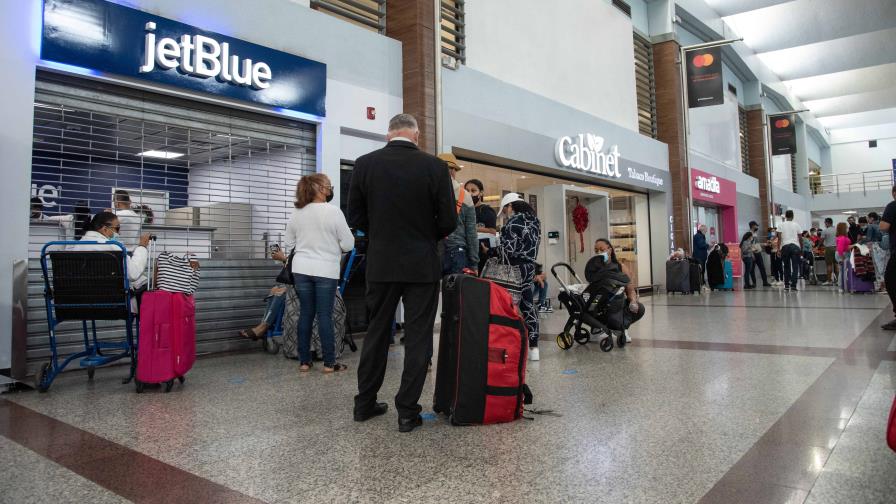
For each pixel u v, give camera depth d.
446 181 2.89
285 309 5.14
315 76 6.25
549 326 7.41
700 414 2.98
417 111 7.17
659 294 13.52
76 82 4.63
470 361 2.87
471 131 8.12
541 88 10.04
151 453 2.50
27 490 2.09
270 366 4.70
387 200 2.85
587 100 11.44
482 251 4.66
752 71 21.12
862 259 11.16
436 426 2.89
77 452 2.53
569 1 11.10
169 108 5.23
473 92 8.24
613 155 11.75
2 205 4.10
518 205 4.47
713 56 14.34
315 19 6.35
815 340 5.42
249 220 5.99
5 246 4.10
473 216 4.10
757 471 2.15
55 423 3.03
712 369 4.19
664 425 2.80
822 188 30.77
